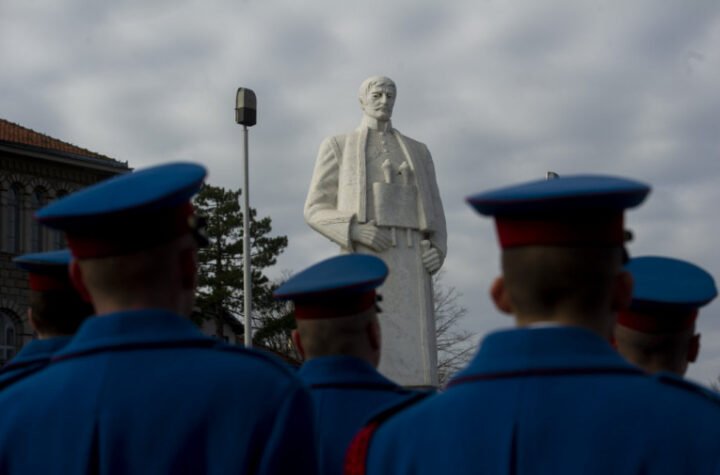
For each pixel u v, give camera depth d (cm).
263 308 5816
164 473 316
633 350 427
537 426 299
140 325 334
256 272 5672
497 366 311
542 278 308
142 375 327
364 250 1312
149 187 333
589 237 306
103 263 335
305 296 508
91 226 330
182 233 342
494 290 328
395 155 1348
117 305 339
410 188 1337
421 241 1338
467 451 305
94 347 334
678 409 294
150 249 335
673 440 290
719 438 289
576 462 293
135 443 319
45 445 326
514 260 311
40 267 487
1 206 5459
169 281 340
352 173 1326
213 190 5800
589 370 304
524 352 309
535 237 307
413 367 1309
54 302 488
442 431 312
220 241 5791
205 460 318
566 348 307
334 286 504
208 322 5956
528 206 304
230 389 322
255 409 320
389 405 346
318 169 1343
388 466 322
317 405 499
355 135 1353
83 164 5638
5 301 5453
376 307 539
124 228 330
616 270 311
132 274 335
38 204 5575
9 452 329
